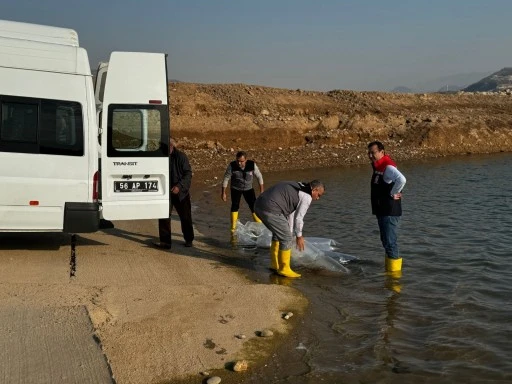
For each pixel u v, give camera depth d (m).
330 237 11.97
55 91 7.93
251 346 6.08
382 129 34.62
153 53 8.75
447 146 33.53
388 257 9.21
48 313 6.03
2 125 7.73
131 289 7.39
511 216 14.56
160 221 9.84
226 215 14.06
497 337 6.66
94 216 8.13
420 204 16.53
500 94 46.78
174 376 5.33
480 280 8.92
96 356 5.21
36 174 7.88
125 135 8.67
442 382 5.59
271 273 8.98
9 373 4.84
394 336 6.66
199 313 6.80
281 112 33.53
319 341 6.42
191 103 30.47
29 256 8.51
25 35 8.21
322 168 25.92
